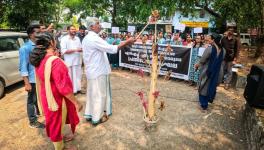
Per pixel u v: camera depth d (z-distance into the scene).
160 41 8.88
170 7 7.40
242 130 4.39
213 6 12.73
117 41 9.59
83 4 21.00
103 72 4.34
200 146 3.86
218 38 4.89
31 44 4.12
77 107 3.24
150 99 4.23
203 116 4.95
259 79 3.86
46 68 2.97
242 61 11.28
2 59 6.23
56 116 3.16
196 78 6.87
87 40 4.16
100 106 4.43
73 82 6.10
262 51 10.76
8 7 13.46
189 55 7.16
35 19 14.73
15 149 3.78
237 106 5.52
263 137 3.18
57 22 24.67
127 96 6.15
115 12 19.17
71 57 5.90
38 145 3.88
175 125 4.53
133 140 4.02
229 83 6.82
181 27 9.38
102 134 4.21
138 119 4.77
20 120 4.75
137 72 8.77
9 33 6.80
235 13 11.29
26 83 4.12
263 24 11.18
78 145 3.87
